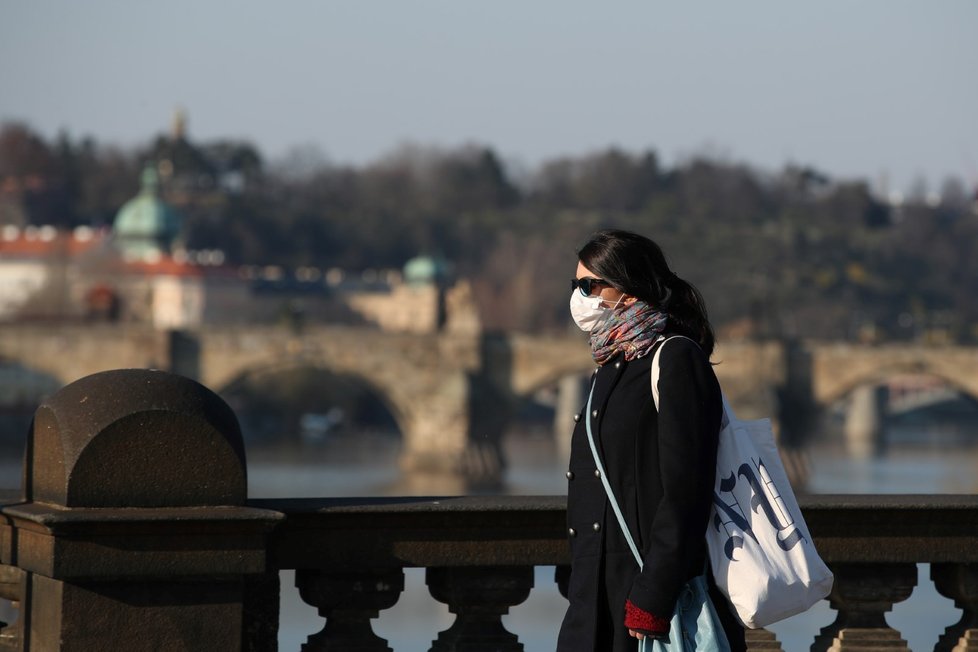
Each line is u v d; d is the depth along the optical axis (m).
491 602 26.28
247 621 25.11
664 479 21.39
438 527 25.83
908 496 28.20
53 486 23.52
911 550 27.52
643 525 21.83
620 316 22.66
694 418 21.52
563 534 26.28
